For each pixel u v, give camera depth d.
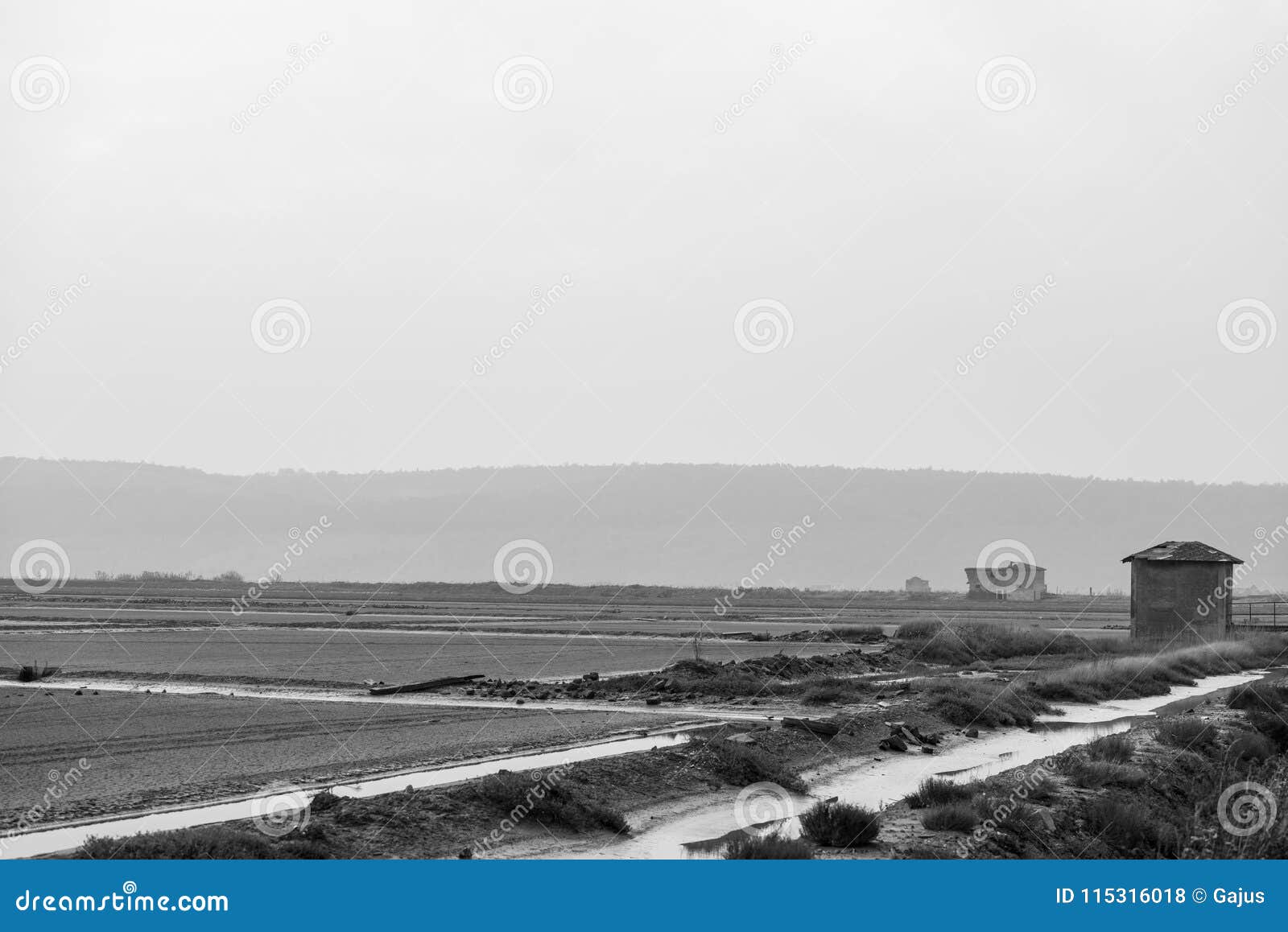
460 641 92.12
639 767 33.84
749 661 67.50
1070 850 27.94
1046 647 89.38
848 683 58.00
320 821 25.67
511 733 40.81
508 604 188.25
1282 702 52.28
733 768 35.34
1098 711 56.34
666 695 54.03
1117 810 29.73
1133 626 91.44
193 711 45.62
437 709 48.16
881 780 37.12
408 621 121.69
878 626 123.12
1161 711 56.03
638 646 88.44
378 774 32.25
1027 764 39.94
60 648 77.00
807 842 27.02
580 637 99.25
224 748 36.44
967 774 38.06
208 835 23.62
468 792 28.61
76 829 25.53
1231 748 40.47
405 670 65.56
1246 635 95.06
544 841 27.00
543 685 57.09
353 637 94.25
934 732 46.47
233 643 84.06
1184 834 29.64
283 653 76.44
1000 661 83.44
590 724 43.78
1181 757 37.66
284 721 43.16
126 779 31.08
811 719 45.06
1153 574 90.25
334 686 56.75
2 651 73.69
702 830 29.30
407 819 26.58
